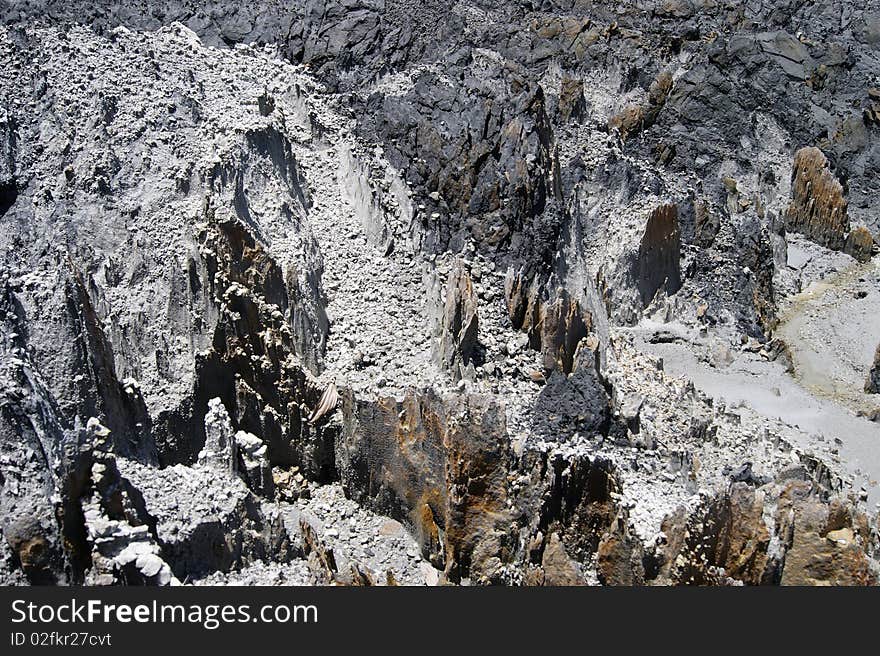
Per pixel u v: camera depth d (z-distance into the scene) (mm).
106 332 30156
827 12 58469
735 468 31922
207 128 34562
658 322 41875
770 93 53094
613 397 32406
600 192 42406
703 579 28672
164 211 32281
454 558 29234
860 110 53906
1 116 32344
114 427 27500
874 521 32969
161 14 39500
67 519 24047
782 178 50688
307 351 31891
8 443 23984
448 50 41188
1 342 25719
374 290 33656
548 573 28141
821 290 47281
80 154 32688
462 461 28891
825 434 37125
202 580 25484
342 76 39938
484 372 32281
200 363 30375
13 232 30172
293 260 32625
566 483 29172
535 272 34656
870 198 52031
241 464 29578
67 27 36219
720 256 44031
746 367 40469
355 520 30656
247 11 40688
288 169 35375
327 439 31391
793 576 29375
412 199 35938
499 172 36188
